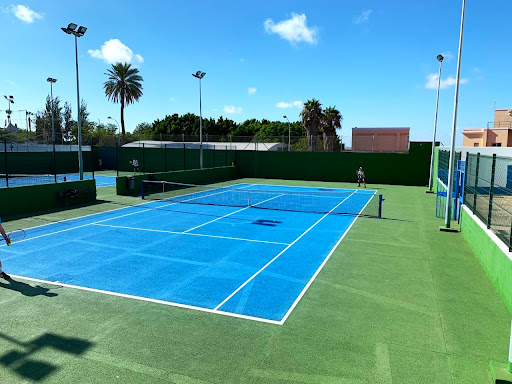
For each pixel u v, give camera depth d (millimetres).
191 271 9281
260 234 13219
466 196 13445
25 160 36125
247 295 7789
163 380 4906
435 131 26422
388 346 5785
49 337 6008
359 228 14234
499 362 5309
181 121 64875
